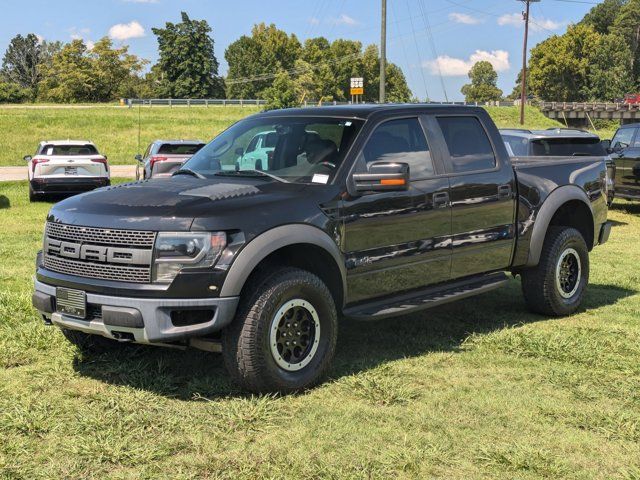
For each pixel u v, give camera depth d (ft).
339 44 461.37
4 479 10.88
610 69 395.55
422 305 16.90
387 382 15.06
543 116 272.72
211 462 11.50
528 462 11.47
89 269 14.21
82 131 166.40
